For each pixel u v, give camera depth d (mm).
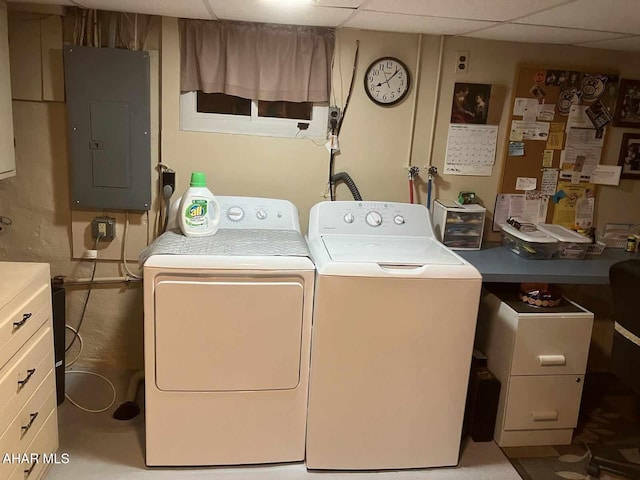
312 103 2756
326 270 2076
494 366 2586
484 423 2547
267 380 2188
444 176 2912
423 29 2582
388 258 2219
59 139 2672
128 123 2617
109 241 2797
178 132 2711
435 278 2135
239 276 2070
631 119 2943
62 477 2158
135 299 2900
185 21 2574
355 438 2281
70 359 2961
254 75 2645
